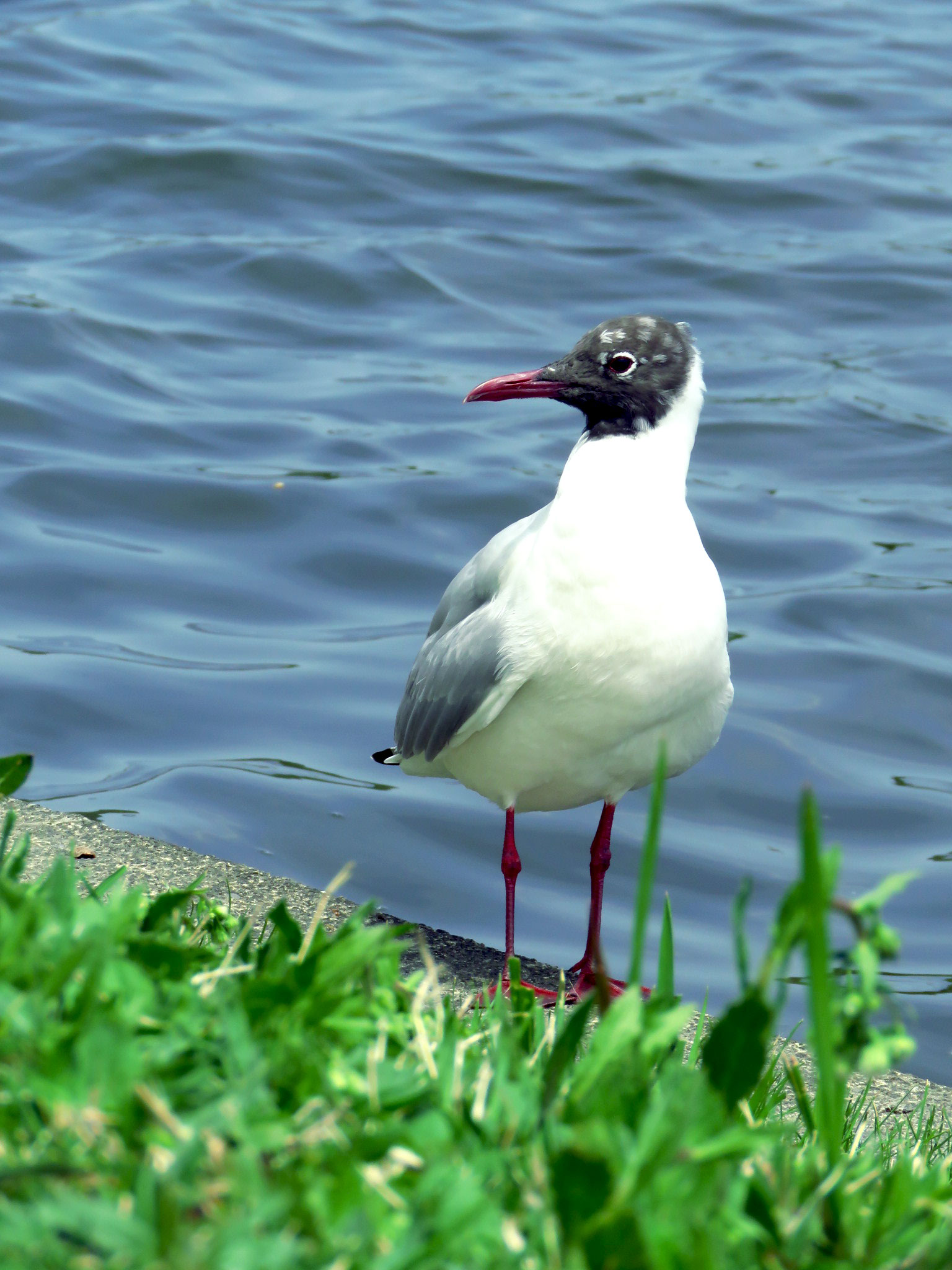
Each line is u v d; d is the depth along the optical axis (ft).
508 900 27.94
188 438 52.65
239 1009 13.00
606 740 25.95
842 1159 13.65
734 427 56.08
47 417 53.06
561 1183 11.25
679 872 34.99
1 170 71.51
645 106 84.07
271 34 92.32
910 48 96.68
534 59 91.61
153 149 73.36
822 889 12.51
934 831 36.52
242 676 40.75
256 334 60.39
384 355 59.36
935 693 41.83
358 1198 11.14
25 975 13.25
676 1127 11.44
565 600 24.75
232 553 46.70
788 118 84.48
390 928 14.57
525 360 59.26
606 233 70.23
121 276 63.31
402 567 46.55
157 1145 11.48
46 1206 10.26
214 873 27.78
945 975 31.60
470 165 75.31
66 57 85.15
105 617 42.96
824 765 38.91
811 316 64.59
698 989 30.37
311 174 73.00
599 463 25.00
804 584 46.93
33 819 28.68
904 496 52.16
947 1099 24.00
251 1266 9.97
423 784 37.37
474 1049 15.37
